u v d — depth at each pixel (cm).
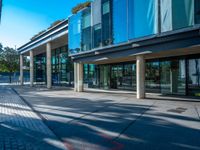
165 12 1307
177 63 1830
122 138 664
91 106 1264
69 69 3212
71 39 2380
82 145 612
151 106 1223
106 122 863
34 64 4378
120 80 2578
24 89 2831
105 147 594
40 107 1252
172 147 581
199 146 586
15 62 7056
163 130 741
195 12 1183
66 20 2517
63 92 2283
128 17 1574
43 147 601
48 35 2958
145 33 1434
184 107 1173
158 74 2027
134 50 1593
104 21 1861
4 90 2662
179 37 1277
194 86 1695
